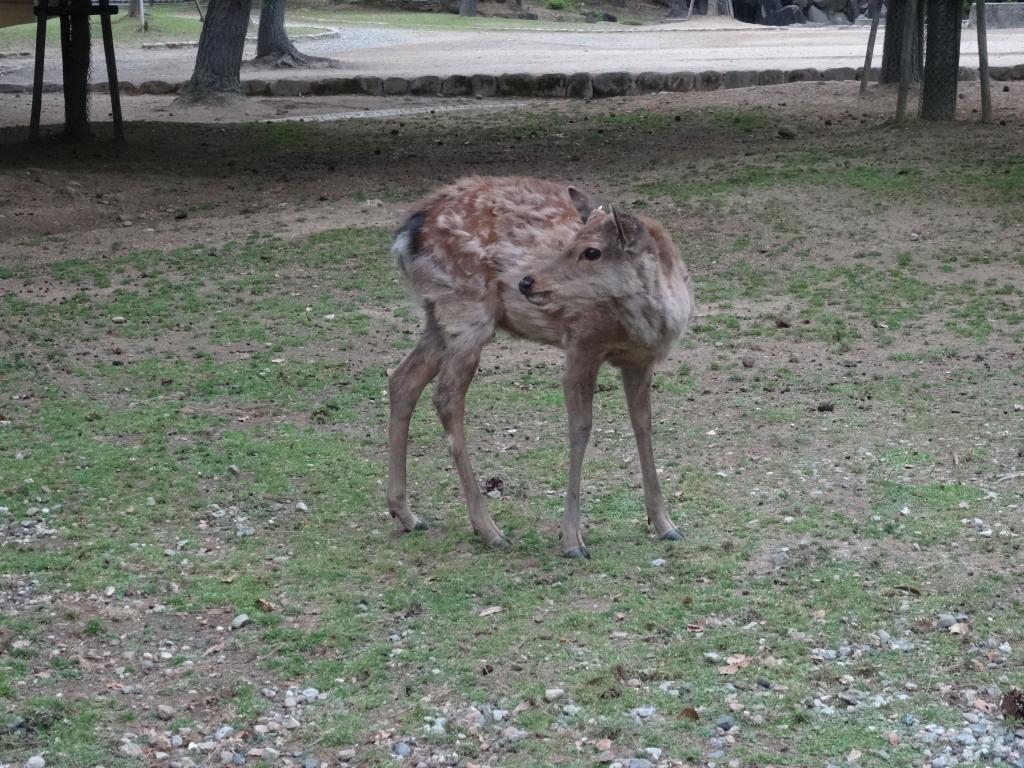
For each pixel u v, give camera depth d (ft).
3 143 43.06
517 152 39.17
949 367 20.71
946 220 27.43
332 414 19.84
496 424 19.53
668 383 20.61
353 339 22.49
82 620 15.44
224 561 16.39
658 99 50.55
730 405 19.83
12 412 19.86
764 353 21.52
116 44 84.02
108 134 45.11
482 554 16.44
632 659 14.70
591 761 13.61
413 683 14.49
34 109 43.11
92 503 17.52
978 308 22.79
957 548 16.24
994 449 18.30
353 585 15.94
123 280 25.46
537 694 14.30
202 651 15.02
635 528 16.89
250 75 64.39
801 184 30.68
